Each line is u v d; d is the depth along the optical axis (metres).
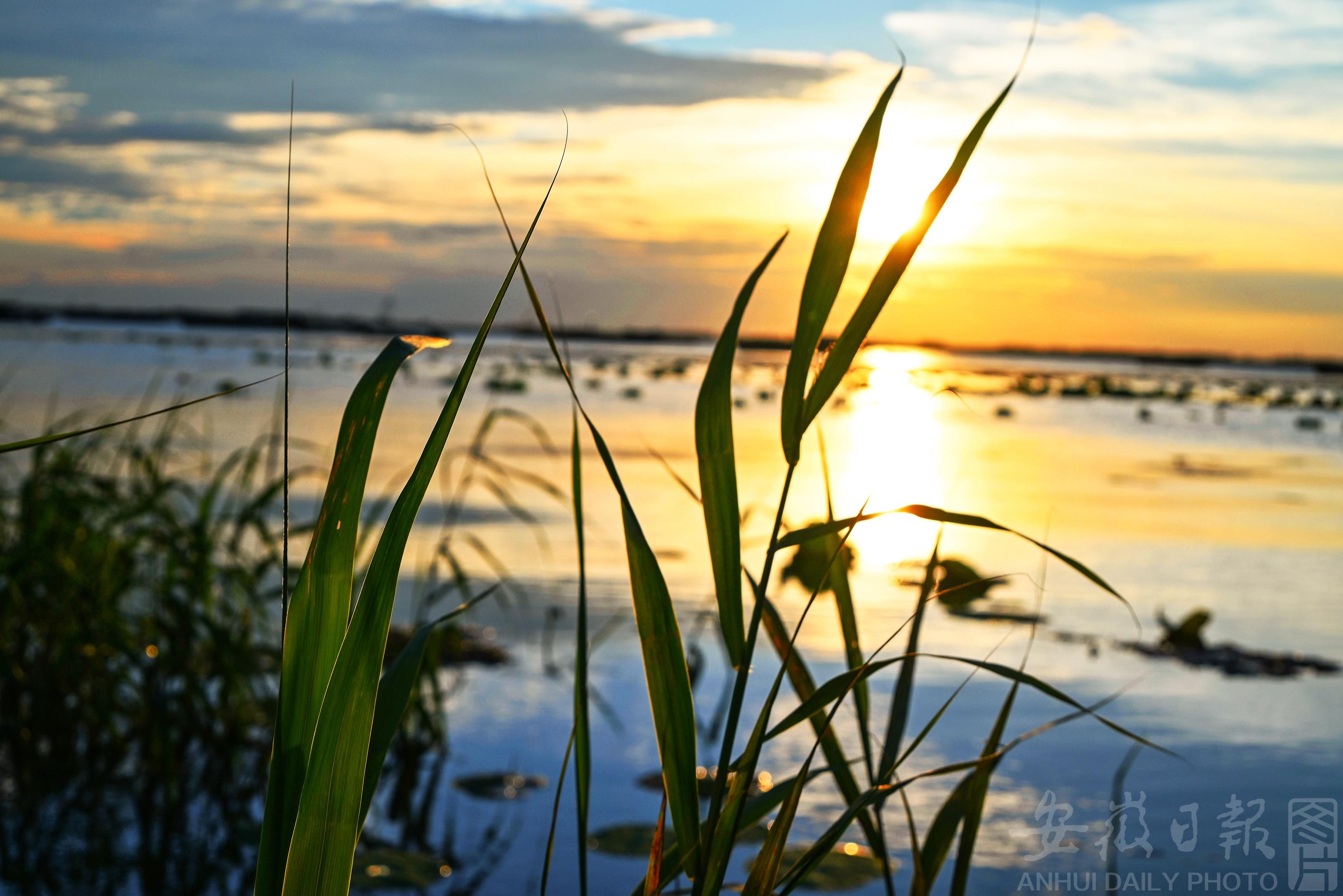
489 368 28.78
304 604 0.87
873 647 4.69
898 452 12.90
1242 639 4.98
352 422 0.89
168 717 3.12
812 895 2.52
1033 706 4.02
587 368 31.89
